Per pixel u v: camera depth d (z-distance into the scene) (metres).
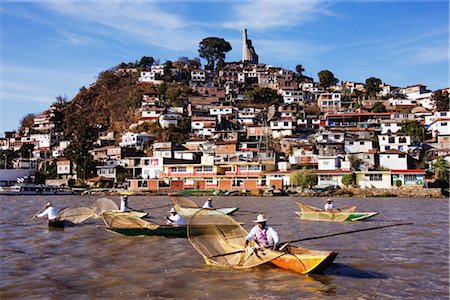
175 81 169.25
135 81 168.38
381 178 79.62
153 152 108.12
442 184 80.56
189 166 88.88
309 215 35.16
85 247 21.08
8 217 35.56
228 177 86.75
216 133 118.69
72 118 156.88
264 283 14.55
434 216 37.81
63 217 29.86
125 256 18.89
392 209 46.28
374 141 103.25
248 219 35.69
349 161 86.56
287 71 180.88
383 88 163.75
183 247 21.05
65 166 110.56
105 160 111.62
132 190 85.44
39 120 158.50
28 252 19.83
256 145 108.06
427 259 18.28
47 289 13.90
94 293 13.50
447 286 14.26
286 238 24.38
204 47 197.50
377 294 13.41
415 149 99.31
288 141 111.25
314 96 160.88
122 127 145.75
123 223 25.28
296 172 81.06
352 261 17.86
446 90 144.62
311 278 15.16
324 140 103.75
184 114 135.62
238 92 159.00
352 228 28.89
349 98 155.25
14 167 118.56
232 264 16.70
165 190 84.88
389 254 19.34
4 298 13.03
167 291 13.70
